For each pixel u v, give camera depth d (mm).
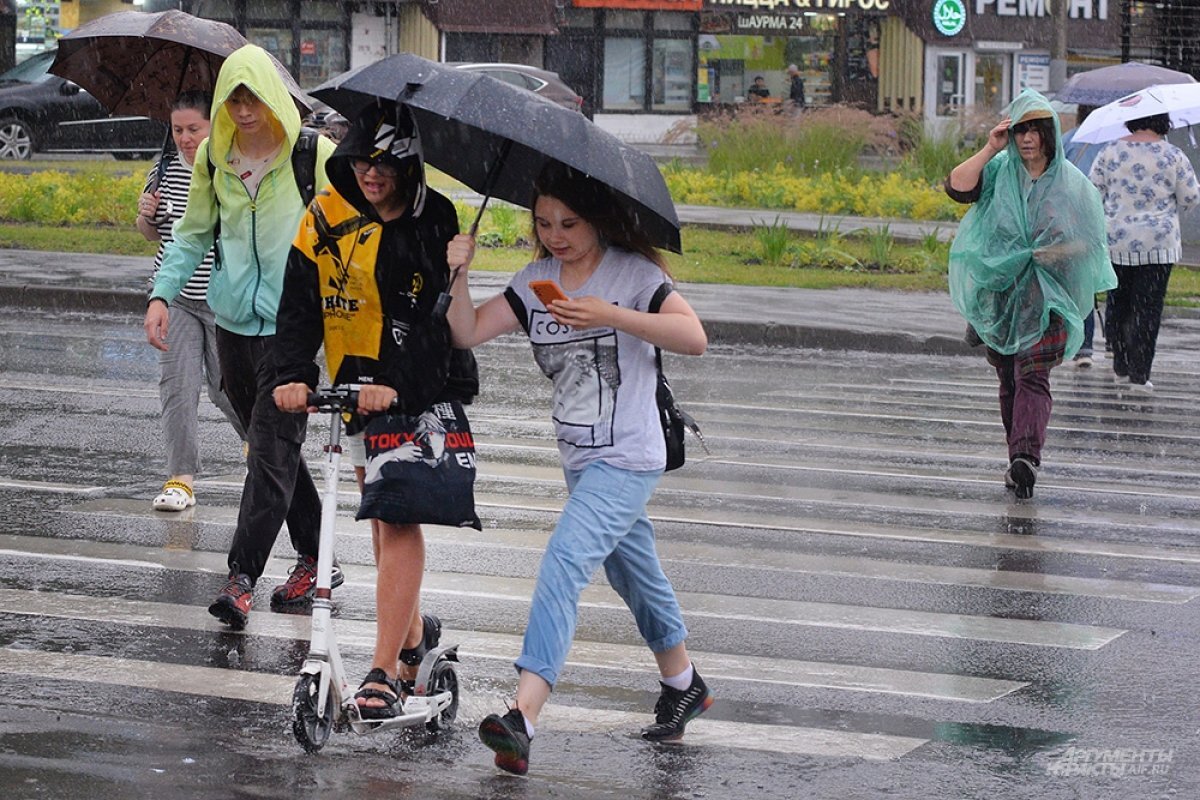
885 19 97062
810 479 21422
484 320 11031
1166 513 20125
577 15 91375
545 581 10516
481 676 12906
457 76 10508
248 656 13148
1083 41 100625
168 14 16781
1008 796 10539
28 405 24594
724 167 63250
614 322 10508
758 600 15539
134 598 14820
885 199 55844
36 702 11734
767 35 94875
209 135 15047
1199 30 54594
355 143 10961
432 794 10156
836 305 38625
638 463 10805
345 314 11359
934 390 29609
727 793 10438
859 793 10523
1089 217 20156
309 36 87250
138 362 28828
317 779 10359
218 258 14555
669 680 11539
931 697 12727
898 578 16531
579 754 11141
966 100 97812
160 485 19578
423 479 10930
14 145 62625
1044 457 23672
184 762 10570
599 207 10664
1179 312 41781
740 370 31344
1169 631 14867
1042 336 20344
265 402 14023
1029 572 16969
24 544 16641
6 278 36938
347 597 15203
